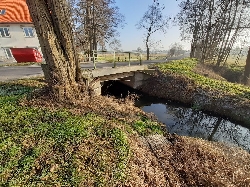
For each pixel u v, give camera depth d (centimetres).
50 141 499
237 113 1023
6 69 1491
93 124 609
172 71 1574
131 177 439
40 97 745
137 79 1584
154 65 1802
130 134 627
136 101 1327
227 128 986
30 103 711
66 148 478
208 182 504
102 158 465
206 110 1146
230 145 779
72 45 726
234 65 2769
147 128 731
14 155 445
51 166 423
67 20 688
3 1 2650
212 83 1324
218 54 2852
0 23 2464
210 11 2619
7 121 578
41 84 1020
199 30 2900
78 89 782
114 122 673
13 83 1012
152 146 616
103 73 1182
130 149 527
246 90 1187
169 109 1227
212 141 802
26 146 480
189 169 546
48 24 647
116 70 1291
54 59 687
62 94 729
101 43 3044
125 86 1703
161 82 1492
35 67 1594
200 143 696
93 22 2692
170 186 479
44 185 376
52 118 615
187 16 2873
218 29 2703
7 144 477
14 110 653
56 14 655
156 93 1471
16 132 530
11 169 406
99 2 2545
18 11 2591
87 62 2053
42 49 686
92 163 449
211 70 2333
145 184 447
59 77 716
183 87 1357
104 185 398
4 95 816
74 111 686
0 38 2545
